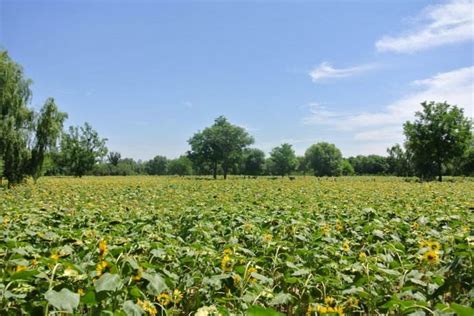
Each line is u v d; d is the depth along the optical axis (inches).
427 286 158.9
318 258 204.7
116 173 4687.5
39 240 249.6
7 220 309.7
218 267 186.1
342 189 1095.0
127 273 151.8
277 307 178.5
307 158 4704.7
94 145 3147.1
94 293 119.2
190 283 168.1
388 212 412.8
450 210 443.2
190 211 426.3
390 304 135.1
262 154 4411.9
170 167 5177.2
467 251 167.8
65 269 155.7
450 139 2234.3
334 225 336.5
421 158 2311.8
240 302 145.9
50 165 1560.0
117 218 362.6
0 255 190.7
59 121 1489.9
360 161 5374.0
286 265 188.2
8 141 1322.6
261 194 866.1
